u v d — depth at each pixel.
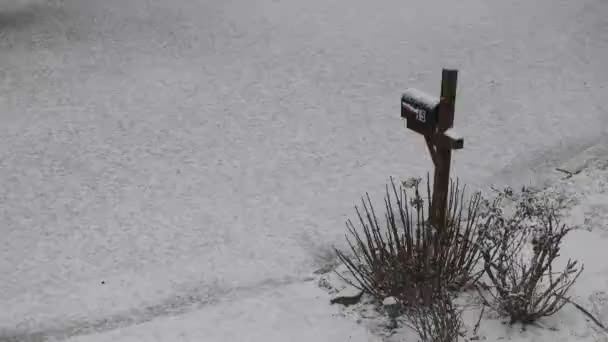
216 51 10.09
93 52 10.06
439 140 4.53
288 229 6.04
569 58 9.38
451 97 4.40
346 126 7.98
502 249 4.23
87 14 11.36
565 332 4.05
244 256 5.65
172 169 7.19
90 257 5.75
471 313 4.29
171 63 9.74
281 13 11.35
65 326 4.86
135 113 8.39
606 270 4.57
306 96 8.74
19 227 6.23
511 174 6.71
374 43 10.17
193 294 5.16
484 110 8.14
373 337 4.27
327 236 5.87
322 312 4.65
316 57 9.81
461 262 4.47
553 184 6.36
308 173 7.02
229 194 6.69
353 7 11.53
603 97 8.26
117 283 5.36
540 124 7.72
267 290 5.14
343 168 7.09
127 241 5.96
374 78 9.15
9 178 7.04
